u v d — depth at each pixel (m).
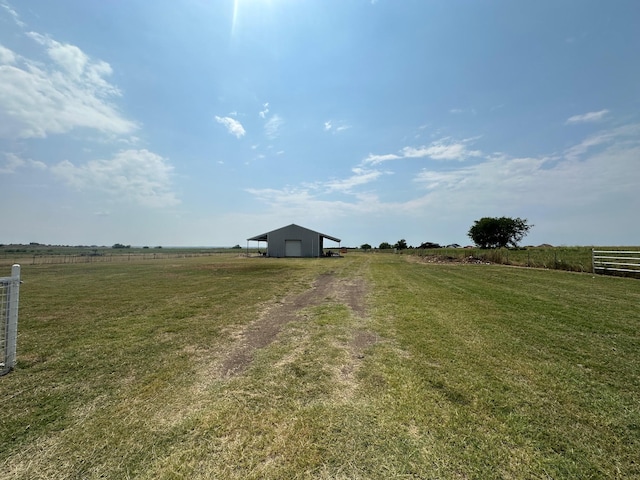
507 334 4.12
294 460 1.79
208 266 16.67
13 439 1.99
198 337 4.18
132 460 1.80
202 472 1.71
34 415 2.28
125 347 3.79
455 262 18.38
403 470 1.70
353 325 4.66
